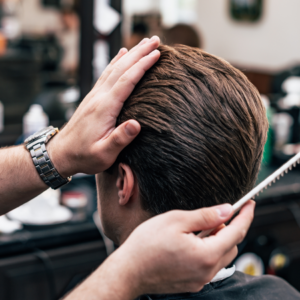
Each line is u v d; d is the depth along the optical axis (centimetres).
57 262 128
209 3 445
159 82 59
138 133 59
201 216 51
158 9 391
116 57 67
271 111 209
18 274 123
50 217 134
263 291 71
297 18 377
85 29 197
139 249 50
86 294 50
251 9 412
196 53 63
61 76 252
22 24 314
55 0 298
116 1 197
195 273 50
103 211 67
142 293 51
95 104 61
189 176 58
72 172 67
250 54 427
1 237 123
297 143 224
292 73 290
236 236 52
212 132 58
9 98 238
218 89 59
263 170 193
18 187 71
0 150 74
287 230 172
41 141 69
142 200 61
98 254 135
